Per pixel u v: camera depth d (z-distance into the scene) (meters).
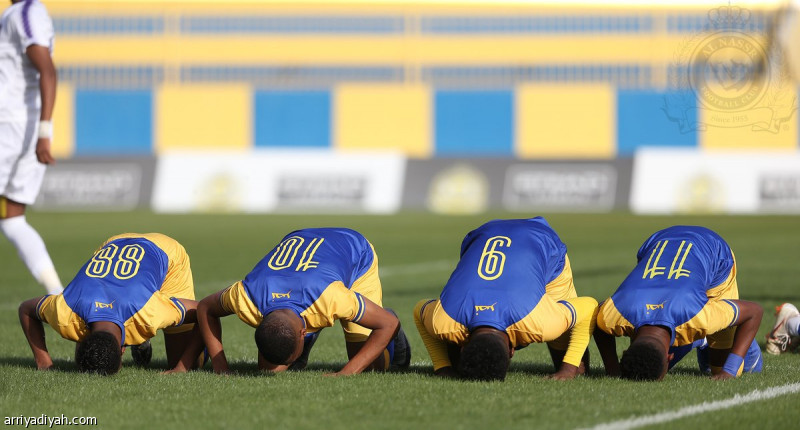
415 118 139.38
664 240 21.59
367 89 139.75
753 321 20.62
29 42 26.58
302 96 139.75
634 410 17.33
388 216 93.19
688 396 18.45
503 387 19.19
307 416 17.00
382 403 17.92
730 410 17.36
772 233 70.69
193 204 102.06
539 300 19.69
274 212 99.69
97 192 104.19
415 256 58.06
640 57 139.00
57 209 102.88
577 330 20.58
